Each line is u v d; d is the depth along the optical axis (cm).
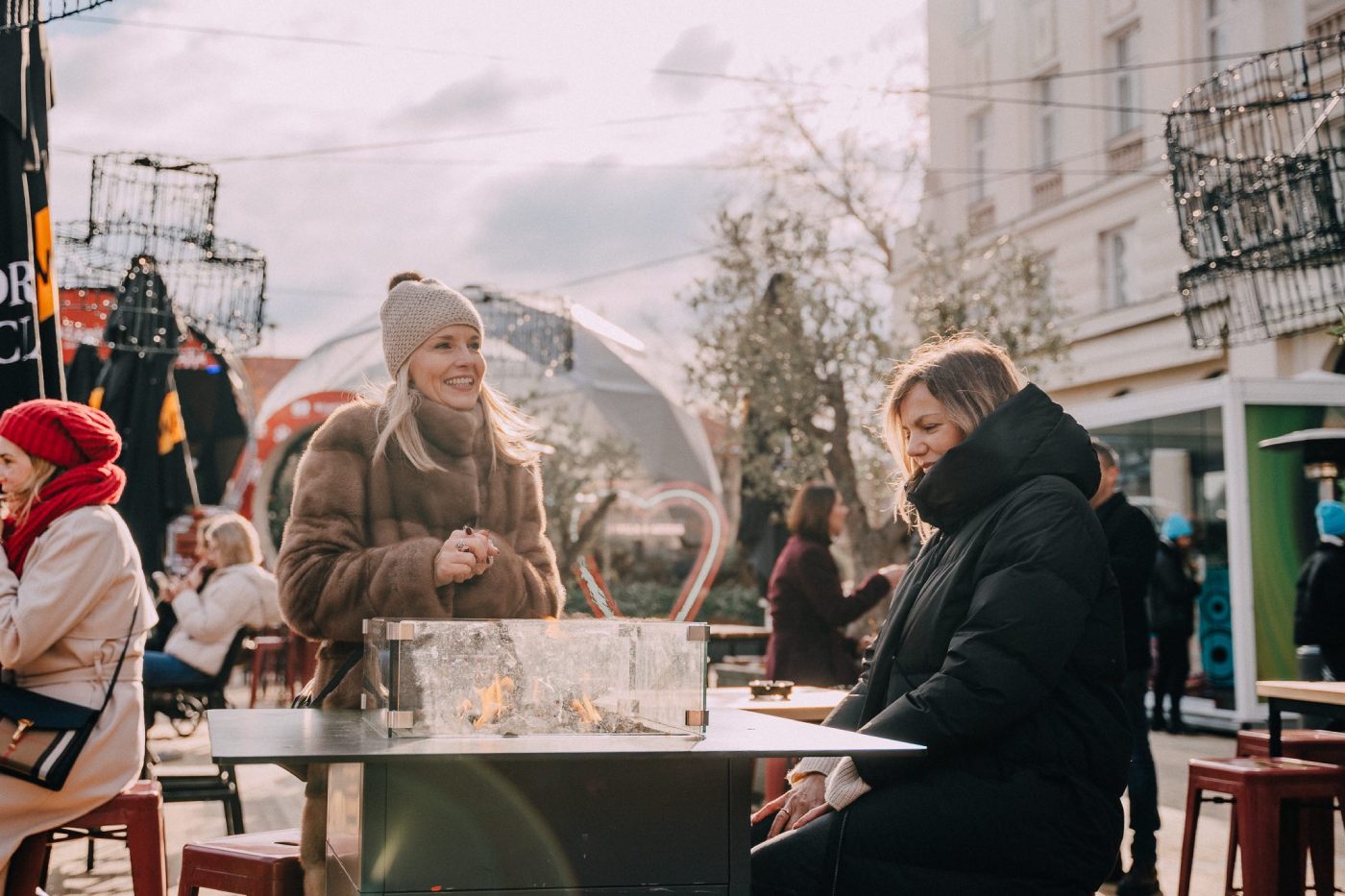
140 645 365
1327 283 1241
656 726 232
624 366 1628
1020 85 1970
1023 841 263
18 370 384
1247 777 450
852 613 636
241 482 1270
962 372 299
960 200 2109
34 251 398
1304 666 831
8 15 387
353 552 296
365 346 1584
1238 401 1046
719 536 1409
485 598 308
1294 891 459
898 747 222
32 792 340
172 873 559
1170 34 1670
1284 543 1044
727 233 1415
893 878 263
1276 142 725
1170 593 1061
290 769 301
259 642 1073
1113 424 1190
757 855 270
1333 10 1393
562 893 221
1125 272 1797
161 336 711
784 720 272
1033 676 261
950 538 292
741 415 1410
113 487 358
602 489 1565
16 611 335
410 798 216
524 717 226
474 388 328
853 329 1355
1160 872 575
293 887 310
